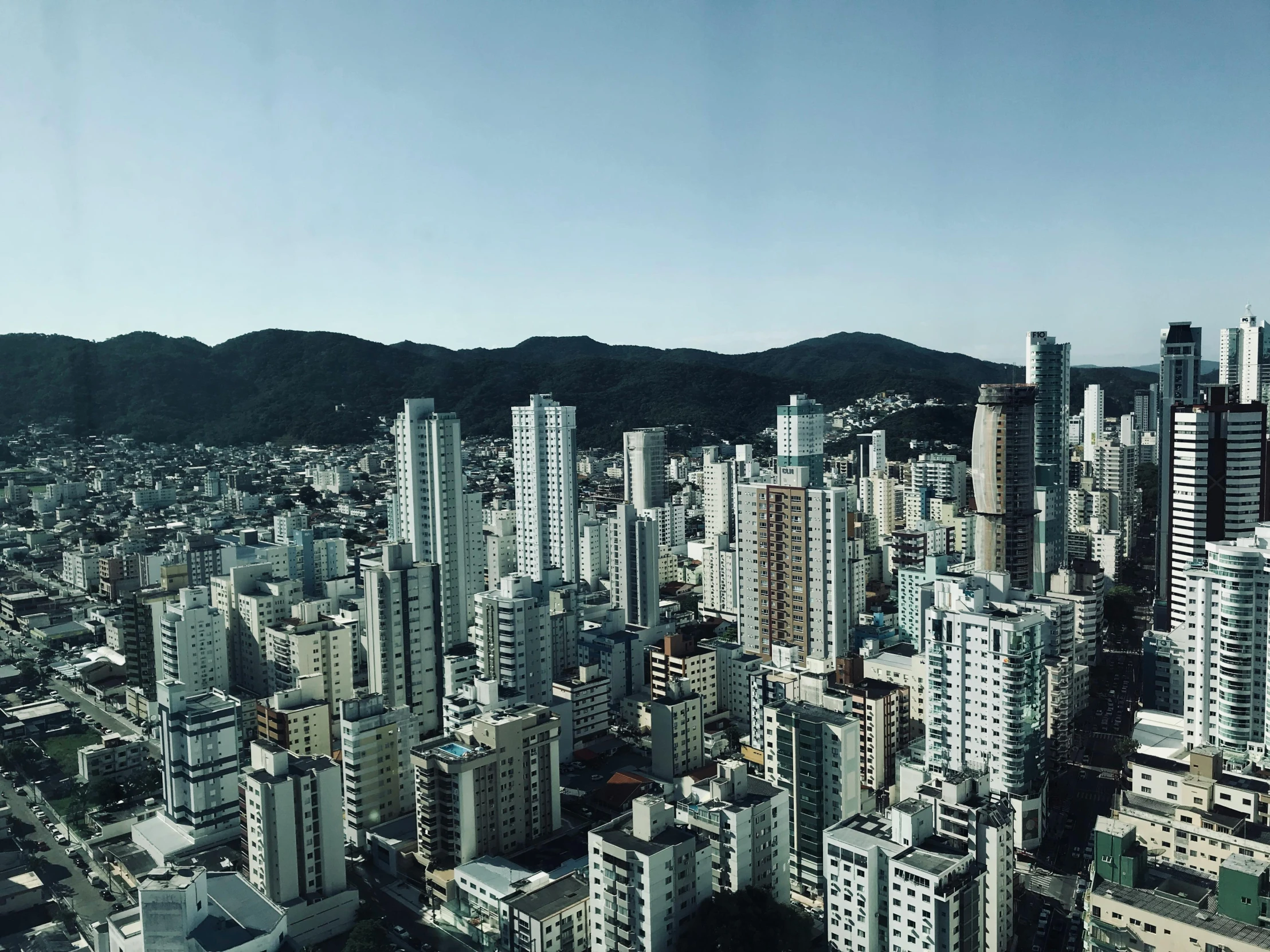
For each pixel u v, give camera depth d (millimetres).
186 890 151375
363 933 179250
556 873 197500
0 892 197875
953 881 157625
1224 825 192250
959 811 168750
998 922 164125
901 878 158875
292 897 189875
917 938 157375
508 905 171875
